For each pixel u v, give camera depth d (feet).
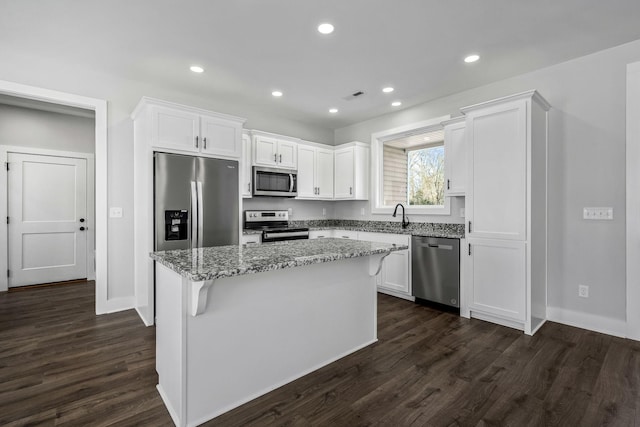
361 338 8.00
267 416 5.39
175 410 5.28
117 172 10.97
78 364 7.16
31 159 14.08
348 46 8.73
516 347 8.02
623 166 8.65
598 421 5.23
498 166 9.37
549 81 9.92
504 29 7.89
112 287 10.95
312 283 6.85
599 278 9.07
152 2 6.84
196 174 10.42
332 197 16.62
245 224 14.19
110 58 9.52
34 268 14.24
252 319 5.86
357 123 16.60
